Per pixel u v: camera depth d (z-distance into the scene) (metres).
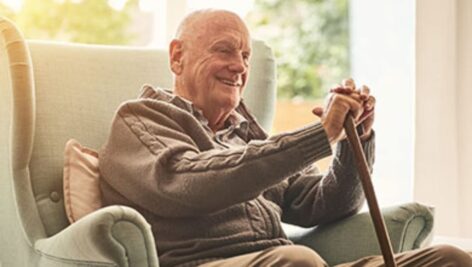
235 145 2.15
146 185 1.90
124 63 2.36
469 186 2.99
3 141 2.09
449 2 2.98
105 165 2.01
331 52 5.32
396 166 3.25
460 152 3.00
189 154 1.87
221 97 2.11
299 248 1.74
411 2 3.25
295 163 1.80
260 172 1.79
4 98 2.08
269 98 2.49
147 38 3.67
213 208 1.84
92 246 1.68
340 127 1.83
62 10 3.48
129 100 2.15
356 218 2.19
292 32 5.30
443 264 1.90
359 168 1.84
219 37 2.11
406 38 3.29
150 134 1.94
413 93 3.12
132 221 1.68
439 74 2.99
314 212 2.20
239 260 1.80
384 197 3.24
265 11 5.27
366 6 3.61
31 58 2.21
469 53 3.00
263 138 2.24
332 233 2.20
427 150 3.00
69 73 2.25
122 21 3.65
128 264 1.69
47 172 2.11
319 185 2.21
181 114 2.01
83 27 3.56
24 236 2.03
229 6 3.03
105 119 2.26
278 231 2.06
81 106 2.23
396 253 2.08
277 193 2.23
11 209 2.08
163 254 1.90
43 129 2.14
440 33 2.98
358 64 3.73
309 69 5.31
